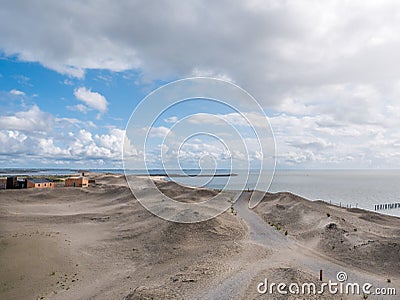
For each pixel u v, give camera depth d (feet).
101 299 67.97
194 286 65.36
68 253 97.35
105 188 240.12
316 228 122.21
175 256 96.07
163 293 62.54
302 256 90.68
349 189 369.09
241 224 131.85
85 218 148.66
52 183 260.01
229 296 60.08
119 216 150.00
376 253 90.17
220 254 90.27
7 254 88.33
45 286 76.54
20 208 171.12
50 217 149.18
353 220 143.84
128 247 106.73
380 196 301.63
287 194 199.00
